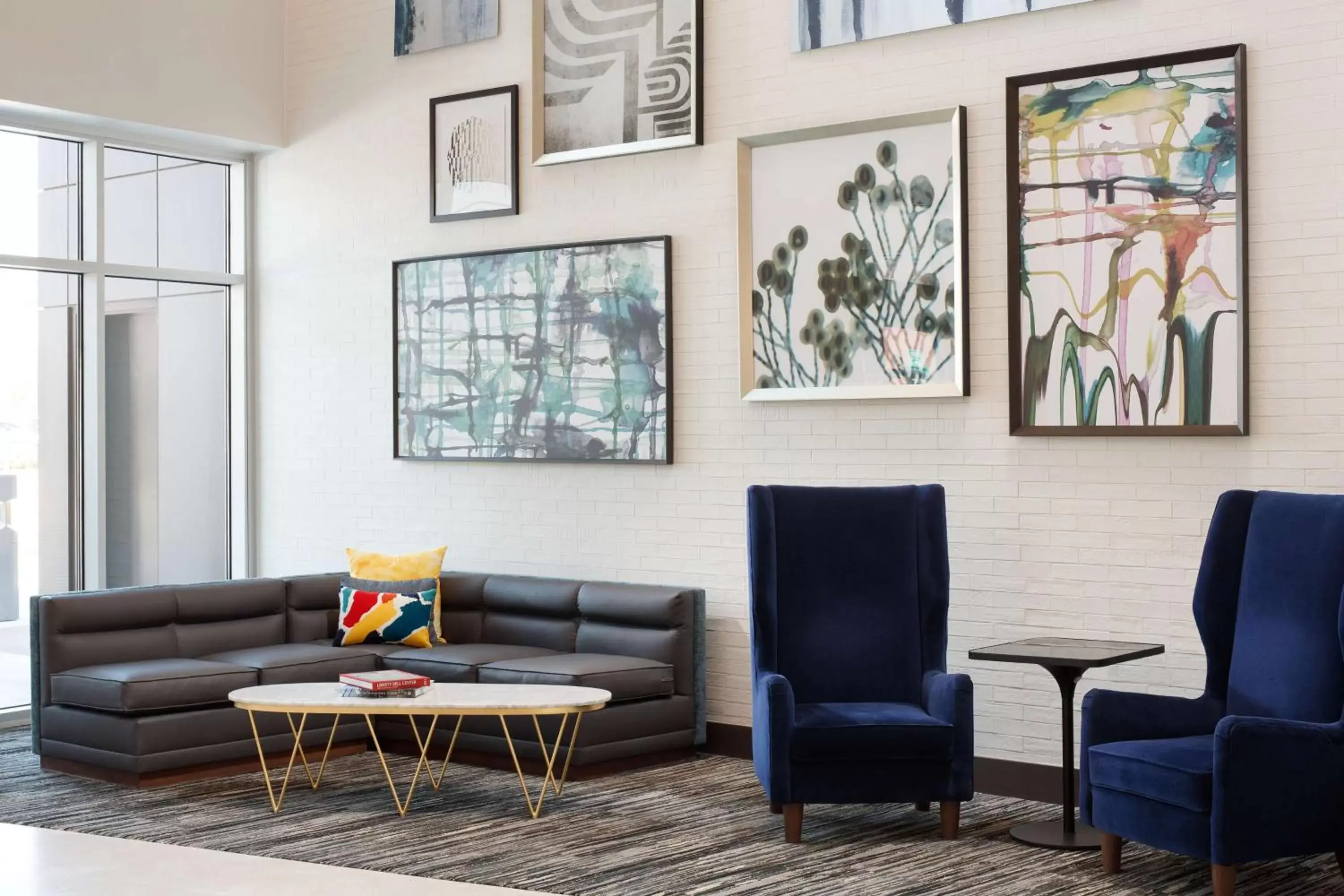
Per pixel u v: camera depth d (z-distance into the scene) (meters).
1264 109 5.19
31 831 5.01
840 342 6.17
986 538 5.79
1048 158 5.61
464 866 4.64
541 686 5.58
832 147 6.18
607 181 6.88
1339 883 4.48
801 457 6.29
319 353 7.96
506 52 7.22
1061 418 5.59
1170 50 5.38
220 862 4.59
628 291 6.76
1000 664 5.75
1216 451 5.29
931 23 5.91
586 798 5.61
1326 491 5.05
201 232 8.10
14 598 7.28
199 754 5.90
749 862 4.72
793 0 6.29
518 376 7.14
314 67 7.95
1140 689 5.43
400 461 7.65
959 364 5.82
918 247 5.96
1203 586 4.84
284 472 8.12
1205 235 5.29
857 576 5.55
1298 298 5.12
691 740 6.35
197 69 7.64
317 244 7.95
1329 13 5.06
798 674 5.48
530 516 7.18
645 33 6.72
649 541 6.77
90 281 7.54
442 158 7.41
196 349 8.09
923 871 4.62
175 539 7.97
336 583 7.13
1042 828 5.08
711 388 6.56
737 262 6.45
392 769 6.17
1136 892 4.39
